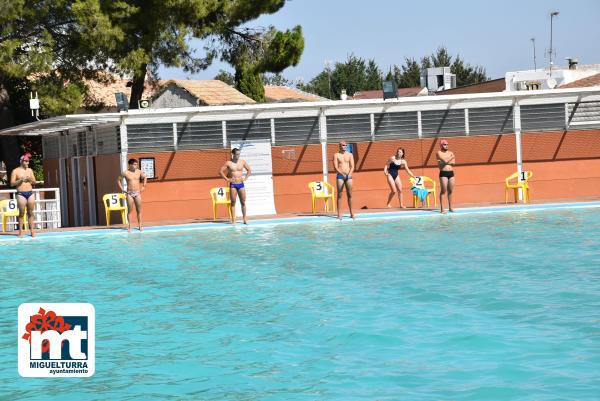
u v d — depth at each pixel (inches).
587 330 364.2
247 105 1046.4
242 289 518.3
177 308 459.5
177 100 1946.4
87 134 1149.7
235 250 734.5
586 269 545.0
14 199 1002.7
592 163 1151.0
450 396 278.8
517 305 427.8
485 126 1131.9
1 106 1380.4
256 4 1393.9
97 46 1252.5
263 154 1081.4
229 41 1481.3
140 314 444.5
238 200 1077.8
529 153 1139.9
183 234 897.5
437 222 917.8
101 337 389.4
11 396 300.4
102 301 489.7
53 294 521.3
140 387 304.7
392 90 1096.2
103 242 850.8
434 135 1121.4
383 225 907.4
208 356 347.6
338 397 283.3
